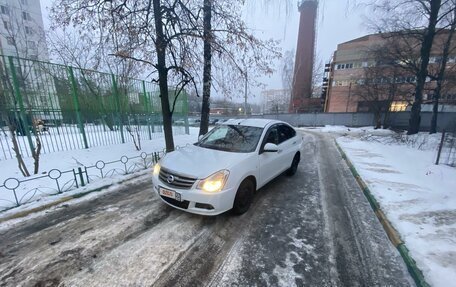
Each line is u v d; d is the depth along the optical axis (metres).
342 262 2.59
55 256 2.57
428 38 13.98
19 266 2.40
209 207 3.13
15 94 6.34
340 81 39.34
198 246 2.82
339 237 3.11
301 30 39.41
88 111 8.52
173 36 5.89
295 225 3.41
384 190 4.71
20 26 15.58
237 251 2.74
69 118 8.10
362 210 4.00
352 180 5.80
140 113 10.79
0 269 2.35
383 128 25.72
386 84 23.80
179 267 2.44
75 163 6.23
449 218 3.48
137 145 8.97
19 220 3.38
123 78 7.43
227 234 3.12
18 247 2.74
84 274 2.30
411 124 15.40
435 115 16.03
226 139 4.43
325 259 2.63
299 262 2.57
